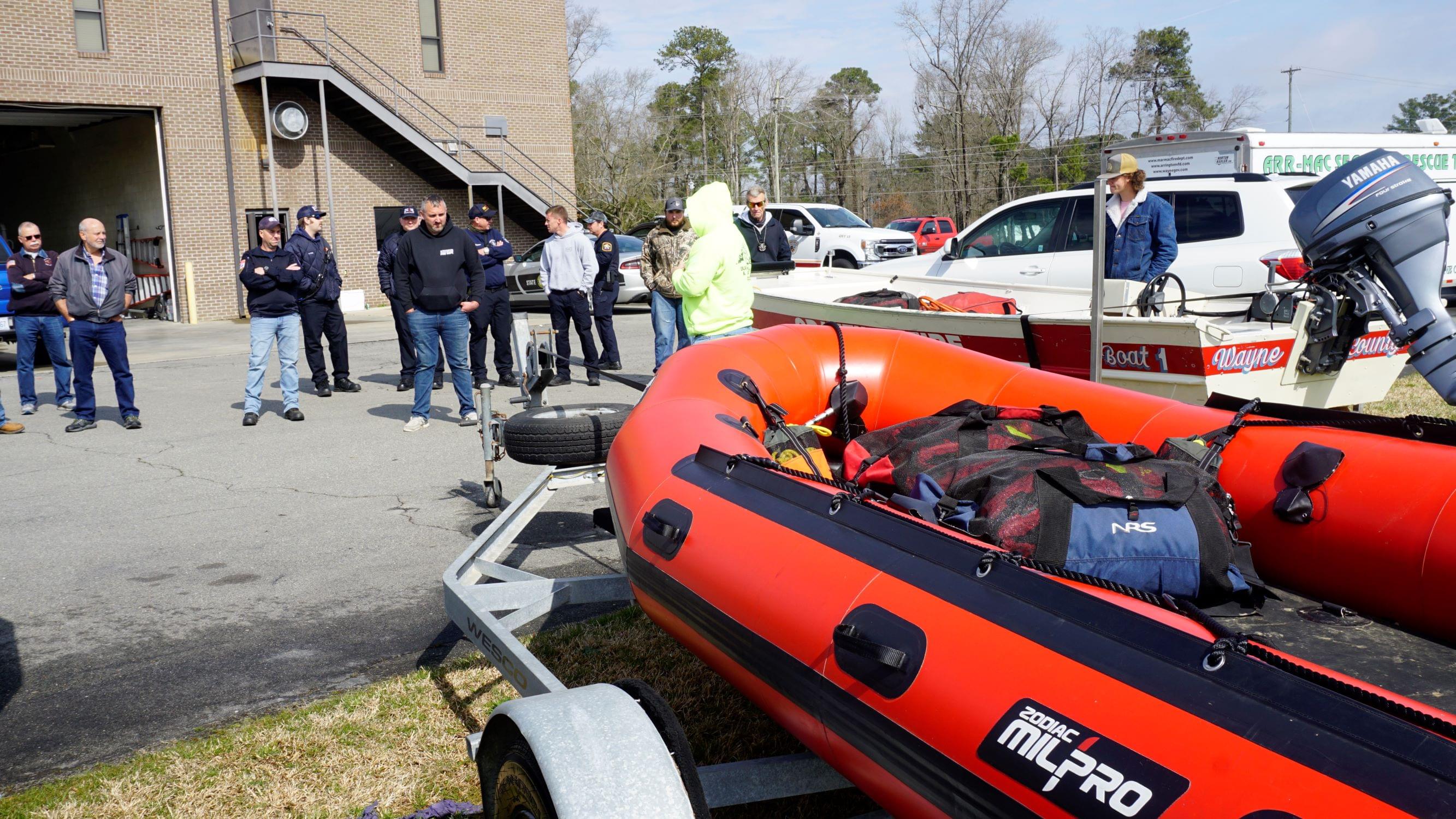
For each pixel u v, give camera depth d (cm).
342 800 303
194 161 2023
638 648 401
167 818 294
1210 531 247
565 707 219
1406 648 259
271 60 2036
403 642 423
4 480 706
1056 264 908
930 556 222
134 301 2116
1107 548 241
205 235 2048
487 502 611
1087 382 384
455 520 596
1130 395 367
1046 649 188
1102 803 164
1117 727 170
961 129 5922
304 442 815
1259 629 270
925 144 6375
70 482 701
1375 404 838
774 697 244
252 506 633
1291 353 564
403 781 312
